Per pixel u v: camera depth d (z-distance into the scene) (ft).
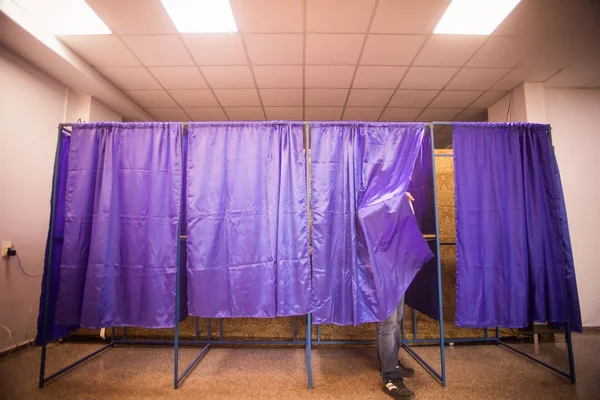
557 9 7.71
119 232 6.65
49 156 10.10
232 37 8.93
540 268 6.89
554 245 6.97
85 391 6.32
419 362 7.76
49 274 6.86
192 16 8.12
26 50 8.76
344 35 8.81
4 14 7.29
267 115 14.99
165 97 12.98
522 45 9.23
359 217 6.45
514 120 12.02
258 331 9.01
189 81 11.57
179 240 6.55
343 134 6.90
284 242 6.51
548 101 11.88
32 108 9.50
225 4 7.70
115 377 6.94
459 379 6.82
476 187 6.98
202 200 6.54
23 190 9.12
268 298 6.38
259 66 10.52
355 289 6.39
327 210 6.62
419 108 14.05
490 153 7.13
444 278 9.23
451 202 9.37
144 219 6.65
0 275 8.37
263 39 9.02
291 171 6.73
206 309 6.33
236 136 6.80
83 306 6.32
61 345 8.97
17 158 8.95
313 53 9.72
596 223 11.23
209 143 6.74
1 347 8.29
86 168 6.82
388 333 6.37
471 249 6.81
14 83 8.87
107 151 6.79
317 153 6.78
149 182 6.74
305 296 6.38
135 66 10.52
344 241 6.59
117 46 9.37
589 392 6.26
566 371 7.23
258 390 6.34
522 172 7.17
